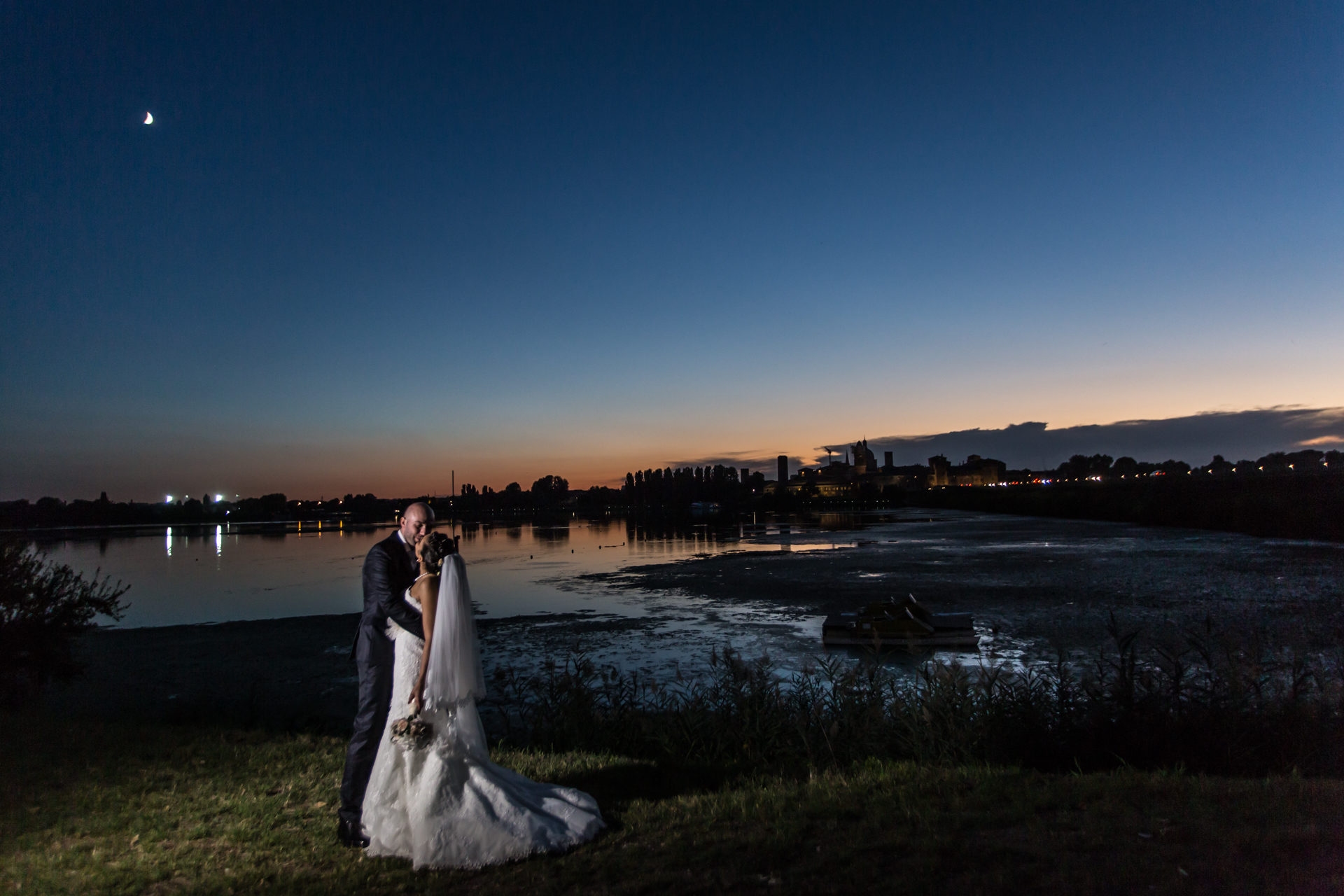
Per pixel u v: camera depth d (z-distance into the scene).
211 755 7.61
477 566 45.72
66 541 98.81
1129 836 4.54
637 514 192.25
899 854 4.46
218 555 63.91
